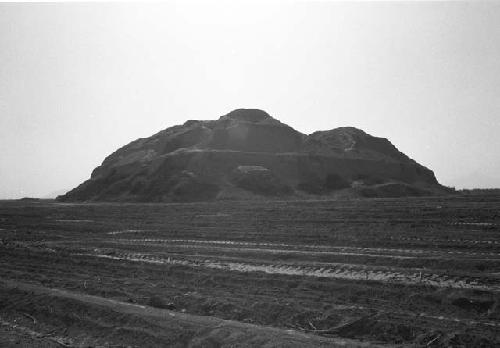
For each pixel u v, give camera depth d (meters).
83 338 12.44
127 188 68.81
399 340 11.05
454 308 12.86
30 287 16.64
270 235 26.72
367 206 39.16
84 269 20.23
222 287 16.42
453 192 73.94
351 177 69.75
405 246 21.42
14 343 12.09
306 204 44.28
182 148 75.06
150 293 15.79
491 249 19.69
